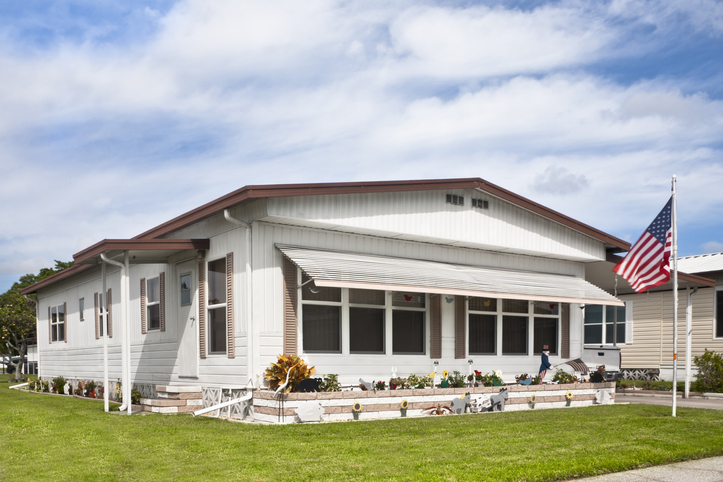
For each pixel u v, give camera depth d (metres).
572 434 10.52
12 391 24.44
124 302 13.71
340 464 8.03
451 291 13.95
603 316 28.78
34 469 8.12
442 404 13.65
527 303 17.66
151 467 8.07
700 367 21.47
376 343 14.39
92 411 14.12
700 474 8.00
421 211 14.87
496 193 16.19
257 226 12.91
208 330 14.23
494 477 7.36
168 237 16.42
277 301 12.93
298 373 12.33
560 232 18.06
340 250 14.13
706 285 21.11
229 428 10.98
